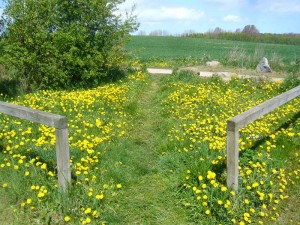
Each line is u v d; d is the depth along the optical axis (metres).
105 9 12.20
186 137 6.83
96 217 4.43
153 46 37.78
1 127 6.84
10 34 10.80
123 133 7.25
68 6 11.92
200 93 10.26
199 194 4.71
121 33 12.95
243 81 12.23
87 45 11.73
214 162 5.31
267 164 5.57
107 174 5.35
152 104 10.35
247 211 4.55
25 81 11.30
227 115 8.28
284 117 7.95
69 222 4.32
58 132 4.36
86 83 12.22
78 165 5.20
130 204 4.83
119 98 9.91
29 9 10.65
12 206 4.59
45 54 11.05
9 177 5.06
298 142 6.61
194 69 16.53
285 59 23.58
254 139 6.62
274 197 4.96
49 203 4.54
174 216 4.61
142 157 6.39
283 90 11.36
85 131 7.12
